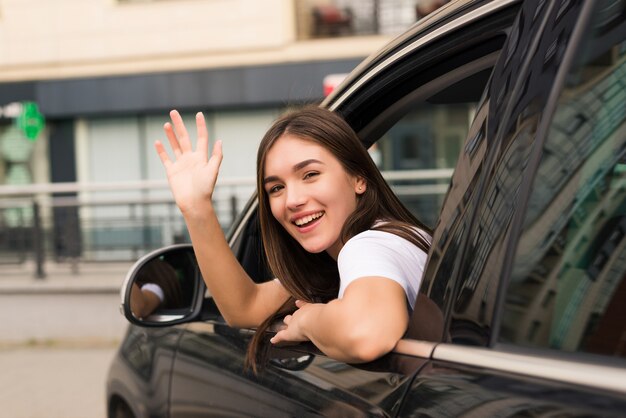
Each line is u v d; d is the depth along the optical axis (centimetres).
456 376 96
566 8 98
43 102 1270
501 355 92
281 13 1188
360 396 113
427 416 96
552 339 87
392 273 123
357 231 148
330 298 163
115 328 698
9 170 1320
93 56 1255
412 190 753
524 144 98
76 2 1255
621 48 95
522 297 92
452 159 1148
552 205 93
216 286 159
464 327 100
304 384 130
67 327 704
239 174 1241
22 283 714
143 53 1240
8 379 586
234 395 155
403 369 108
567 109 94
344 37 1182
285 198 150
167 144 1278
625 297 82
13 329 715
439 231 112
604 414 76
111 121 1289
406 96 159
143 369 209
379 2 1177
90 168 1299
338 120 150
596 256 87
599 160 92
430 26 140
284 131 150
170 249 182
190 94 1227
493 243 99
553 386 83
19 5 1266
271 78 1195
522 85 102
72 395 534
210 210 156
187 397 178
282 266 161
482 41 133
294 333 136
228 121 1242
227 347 166
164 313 180
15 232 734
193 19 1219
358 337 113
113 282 698
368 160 152
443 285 107
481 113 111
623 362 79
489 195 102
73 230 735
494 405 87
